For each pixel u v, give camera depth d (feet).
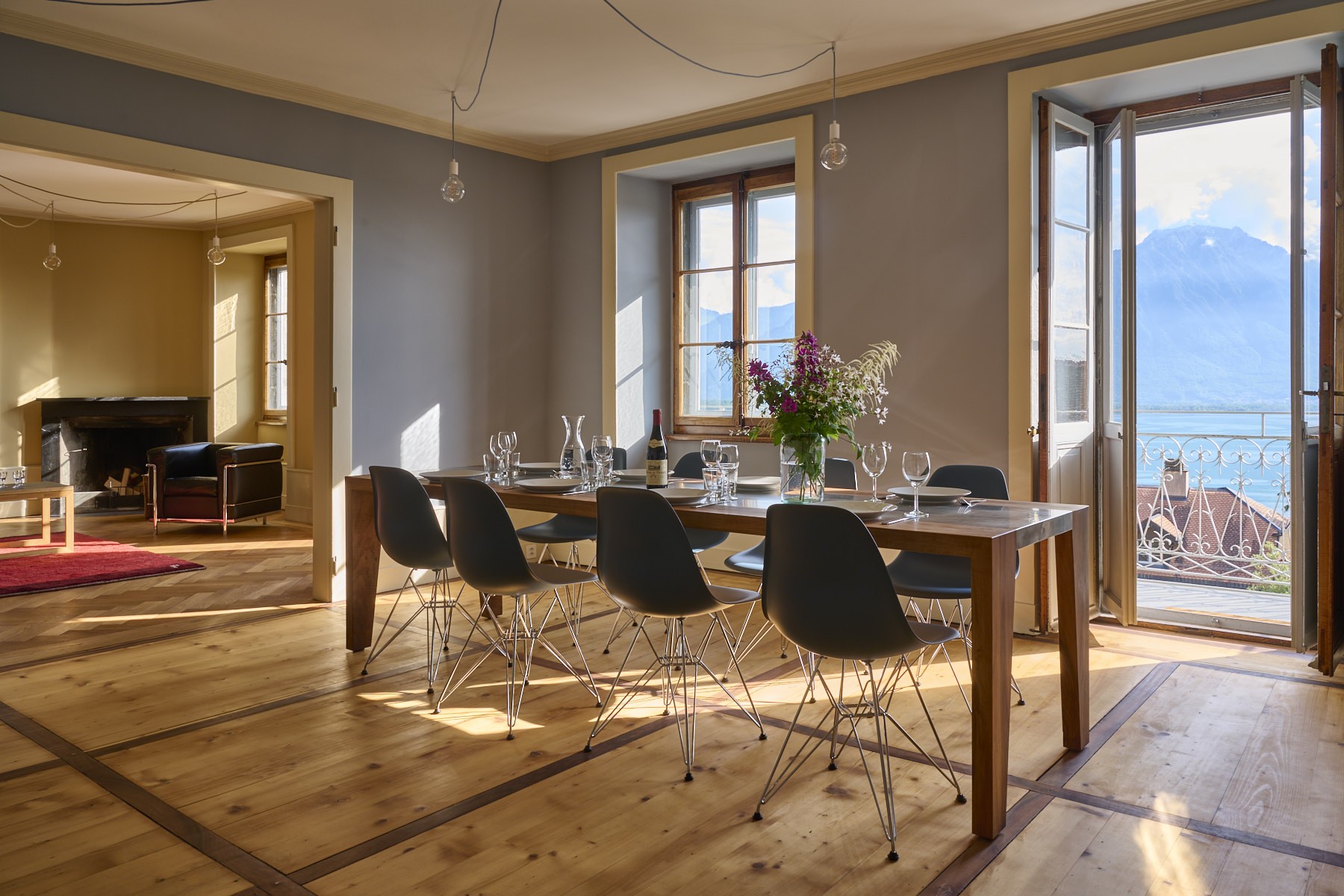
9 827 8.11
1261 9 12.71
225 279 31.04
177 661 13.28
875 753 9.75
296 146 16.78
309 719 10.84
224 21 13.84
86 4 13.14
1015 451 14.94
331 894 6.96
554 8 13.50
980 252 15.31
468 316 19.85
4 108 13.41
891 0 13.26
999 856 7.53
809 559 7.81
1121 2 13.37
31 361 29.35
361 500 13.61
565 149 20.94
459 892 6.98
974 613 7.91
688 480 13.26
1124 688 11.82
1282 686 11.88
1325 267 12.07
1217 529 24.97
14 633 14.87
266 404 31.89
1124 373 14.67
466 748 9.91
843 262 16.94
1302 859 7.43
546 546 18.21
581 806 8.49
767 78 16.58
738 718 10.87
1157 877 7.18
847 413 10.21
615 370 20.36
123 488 30.66
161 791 8.83
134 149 14.71
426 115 18.63
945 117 15.64
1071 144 15.07
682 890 7.02
